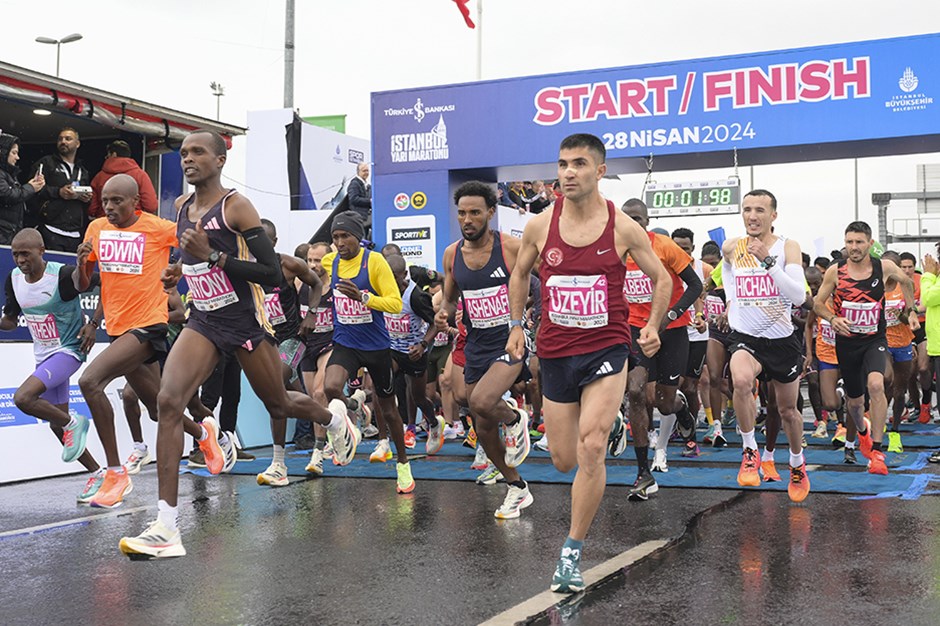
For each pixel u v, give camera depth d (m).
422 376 8.97
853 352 7.63
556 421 4.23
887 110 12.75
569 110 14.06
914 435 10.91
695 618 3.52
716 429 9.94
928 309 9.52
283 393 5.31
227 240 4.70
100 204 10.53
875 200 36.19
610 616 3.57
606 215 4.09
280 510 6.25
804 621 3.45
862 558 4.46
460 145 14.65
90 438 8.79
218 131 11.38
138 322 6.32
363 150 21.11
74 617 3.75
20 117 10.96
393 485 7.39
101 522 5.96
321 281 8.61
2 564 4.75
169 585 4.24
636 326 6.75
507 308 5.96
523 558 4.66
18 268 6.99
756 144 13.26
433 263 14.80
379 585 4.16
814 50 13.01
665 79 13.60
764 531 5.17
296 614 3.71
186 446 9.63
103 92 9.73
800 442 6.09
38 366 6.96
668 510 5.90
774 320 6.12
